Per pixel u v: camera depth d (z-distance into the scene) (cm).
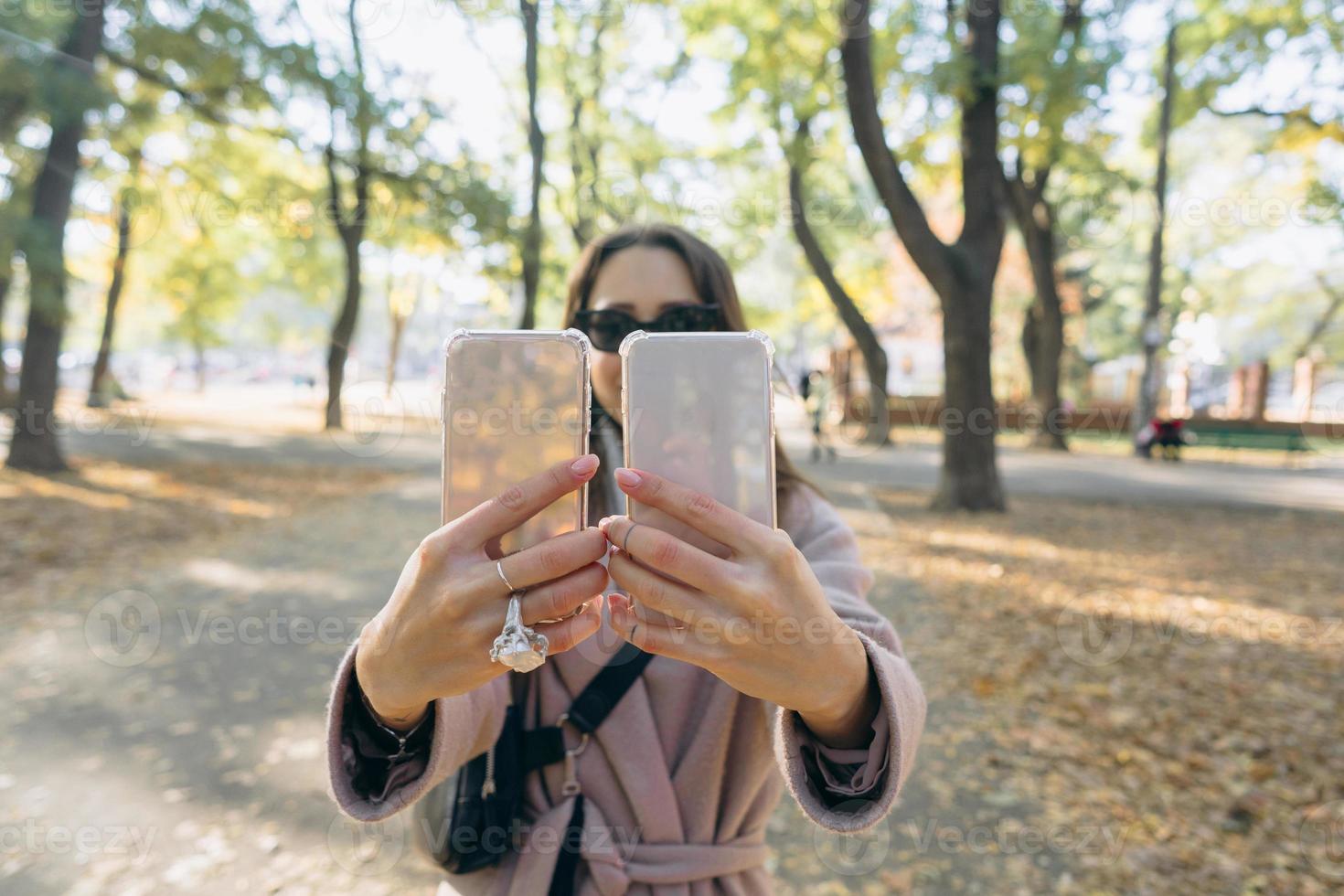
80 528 696
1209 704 389
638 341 81
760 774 109
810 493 123
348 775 89
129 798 288
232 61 915
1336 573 665
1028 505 1002
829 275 1404
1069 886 254
